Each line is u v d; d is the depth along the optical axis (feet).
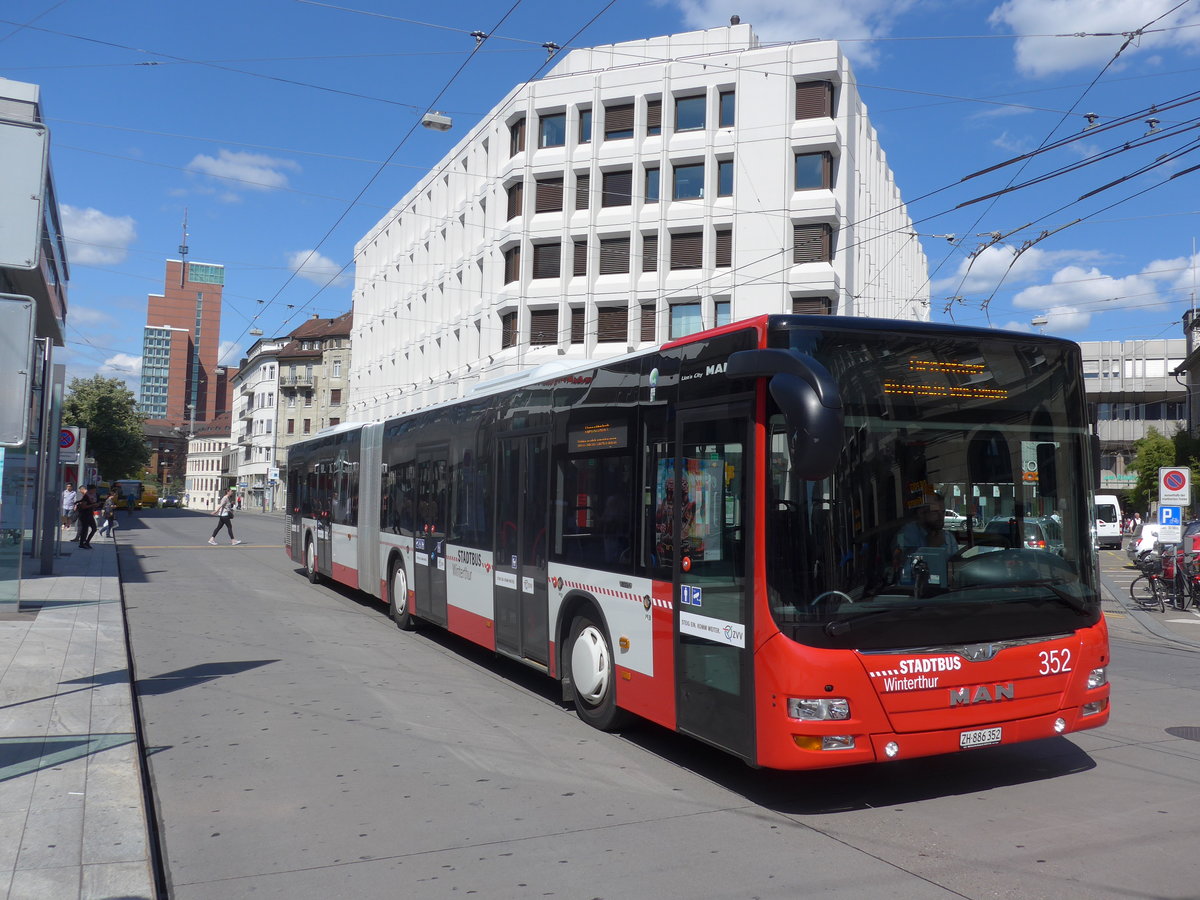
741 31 127.65
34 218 20.66
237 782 21.18
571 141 133.90
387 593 46.32
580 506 26.84
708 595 20.47
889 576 18.49
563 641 27.89
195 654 36.91
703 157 126.31
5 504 43.68
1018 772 22.00
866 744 18.03
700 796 20.27
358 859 16.76
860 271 126.93
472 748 24.06
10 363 20.13
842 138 120.98
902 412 19.16
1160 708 29.63
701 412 21.03
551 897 15.11
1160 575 63.62
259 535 135.13
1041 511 20.21
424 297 171.63
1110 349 234.17
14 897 14.42
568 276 133.69
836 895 15.08
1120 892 15.12
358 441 53.01
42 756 21.88
